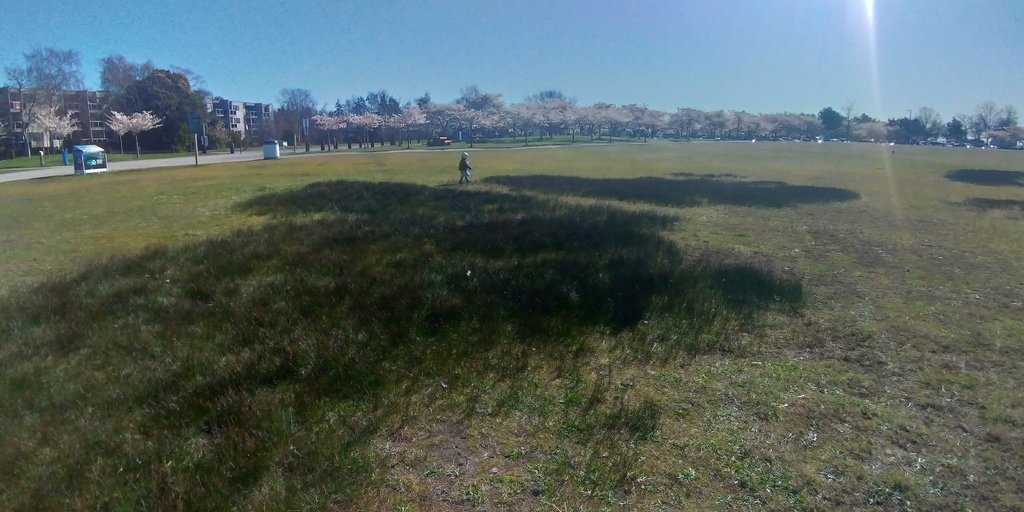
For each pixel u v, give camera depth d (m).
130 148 69.31
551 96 138.75
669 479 3.97
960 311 7.74
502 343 6.22
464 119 97.94
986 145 103.44
